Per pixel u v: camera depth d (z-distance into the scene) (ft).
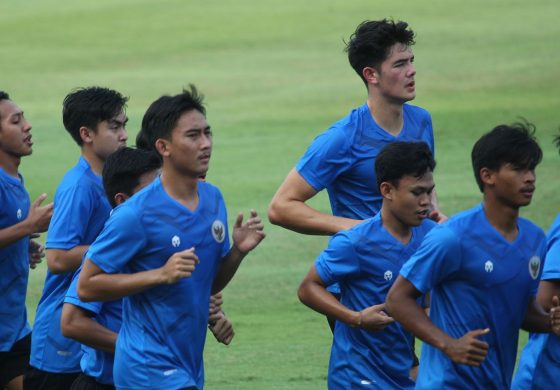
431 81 263.08
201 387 68.59
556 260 68.13
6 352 86.69
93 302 70.85
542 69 268.62
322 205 170.60
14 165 87.04
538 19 329.93
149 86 269.64
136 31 339.36
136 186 73.20
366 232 70.74
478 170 62.64
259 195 177.78
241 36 326.65
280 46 312.71
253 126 230.27
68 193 79.00
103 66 296.71
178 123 65.46
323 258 71.41
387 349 71.20
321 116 237.25
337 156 79.46
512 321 63.87
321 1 372.17
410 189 68.23
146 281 63.87
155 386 66.13
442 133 216.95
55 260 78.23
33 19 362.94
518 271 63.05
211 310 72.64
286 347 108.47
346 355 71.87
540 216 156.97
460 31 319.06
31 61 304.71
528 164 61.46
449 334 63.41
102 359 74.13
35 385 81.30
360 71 80.23
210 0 381.81
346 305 72.33
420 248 63.00
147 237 65.98
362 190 80.43
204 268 67.41
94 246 65.98
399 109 80.33
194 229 66.74
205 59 300.20
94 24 351.46
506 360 64.39
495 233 62.75
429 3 361.51
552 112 228.63
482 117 228.02
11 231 81.05
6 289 85.66
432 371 64.28
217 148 212.64
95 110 79.87
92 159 80.69
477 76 265.34
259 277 136.26
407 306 63.16
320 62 289.94
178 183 66.59
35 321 81.41
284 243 152.46
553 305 63.46
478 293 62.90
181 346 66.95
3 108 86.07
